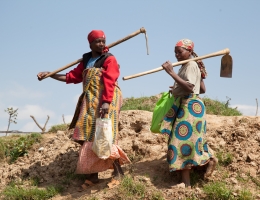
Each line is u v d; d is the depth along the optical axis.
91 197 5.89
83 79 6.30
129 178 5.98
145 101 11.83
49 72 6.55
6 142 8.70
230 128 7.15
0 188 6.97
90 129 6.11
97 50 6.25
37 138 8.62
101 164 6.13
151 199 5.68
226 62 6.12
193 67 5.86
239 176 6.10
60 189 6.44
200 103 5.93
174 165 5.81
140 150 6.98
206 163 5.88
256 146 6.62
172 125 5.99
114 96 6.22
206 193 5.61
